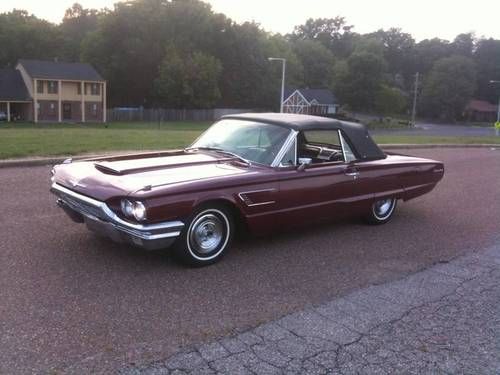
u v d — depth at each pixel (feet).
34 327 11.66
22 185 26.08
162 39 243.19
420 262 17.87
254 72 265.13
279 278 15.57
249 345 11.50
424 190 23.63
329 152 19.83
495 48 386.93
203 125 191.01
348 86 254.47
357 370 10.75
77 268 15.29
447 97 316.60
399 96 255.29
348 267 16.94
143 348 11.07
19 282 14.03
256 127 19.03
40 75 192.34
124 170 15.76
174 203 14.49
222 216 16.22
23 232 18.42
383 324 12.91
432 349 11.79
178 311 12.91
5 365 10.15
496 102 383.86
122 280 14.61
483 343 12.18
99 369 10.19
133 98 250.16
